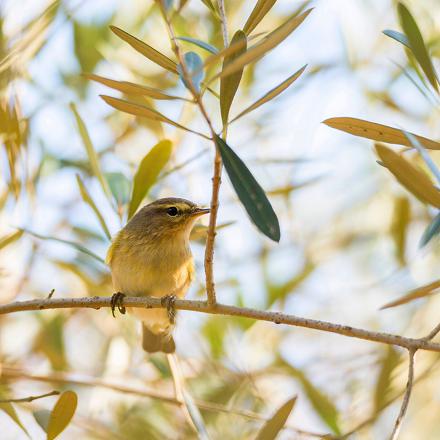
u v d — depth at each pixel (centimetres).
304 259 1390
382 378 1083
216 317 1229
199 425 991
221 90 669
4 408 924
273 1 680
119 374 1233
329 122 731
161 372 1177
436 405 1247
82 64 1232
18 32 1026
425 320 1286
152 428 1205
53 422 778
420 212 1373
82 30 1232
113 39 1245
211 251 732
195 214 1086
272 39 579
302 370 1257
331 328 751
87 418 1206
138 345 1291
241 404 1161
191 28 1215
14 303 855
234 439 1129
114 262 1089
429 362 1229
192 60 691
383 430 1195
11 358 1286
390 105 1328
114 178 1042
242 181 648
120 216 991
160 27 1236
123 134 1317
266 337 1324
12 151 1020
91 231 1236
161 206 1091
